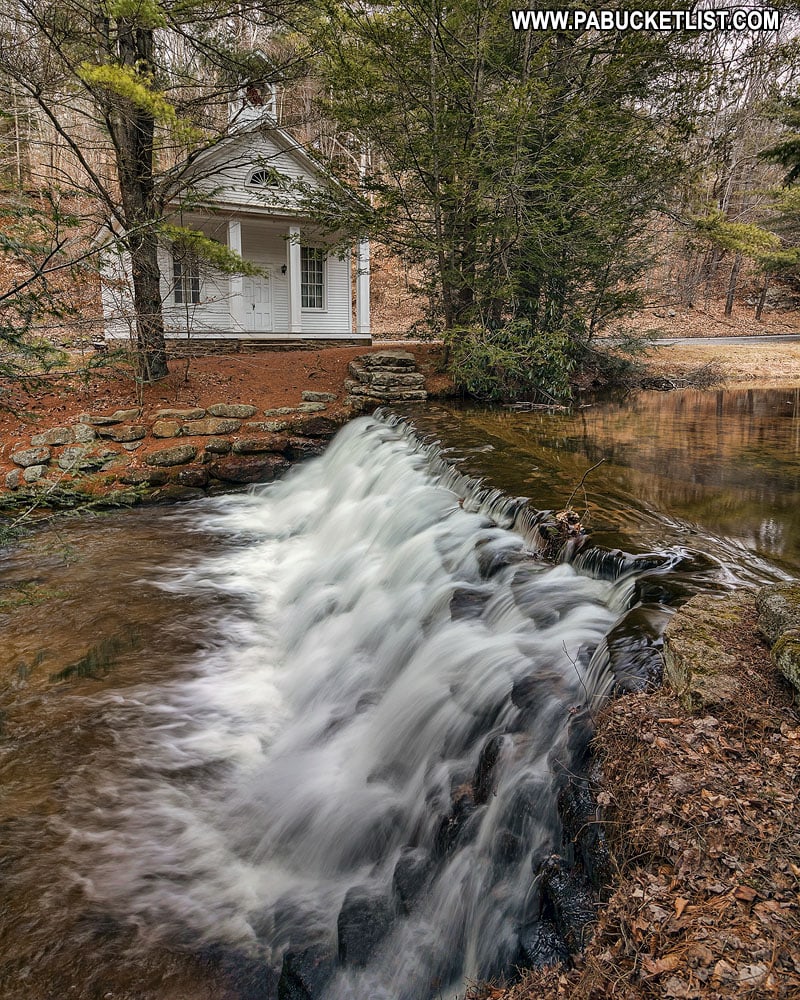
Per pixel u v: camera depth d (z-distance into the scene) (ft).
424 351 46.24
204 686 15.28
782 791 6.29
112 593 20.16
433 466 24.21
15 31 27.53
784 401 37.78
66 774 12.10
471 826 8.89
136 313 31.04
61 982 8.26
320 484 30.37
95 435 30.81
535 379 35.83
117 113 30.32
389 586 17.63
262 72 33.68
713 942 4.92
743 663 8.16
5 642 16.93
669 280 104.73
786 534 15.02
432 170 34.04
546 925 6.67
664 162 38.37
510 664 11.02
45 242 17.08
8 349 15.96
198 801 11.64
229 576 21.97
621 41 33.53
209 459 31.09
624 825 6.37
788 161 37.47
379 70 32.32
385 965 8.09
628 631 9.76
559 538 15.03
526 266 36.83
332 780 11.82
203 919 9.33
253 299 56.70
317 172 38.32
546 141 33.01
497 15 31.89
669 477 20.38
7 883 9.71
